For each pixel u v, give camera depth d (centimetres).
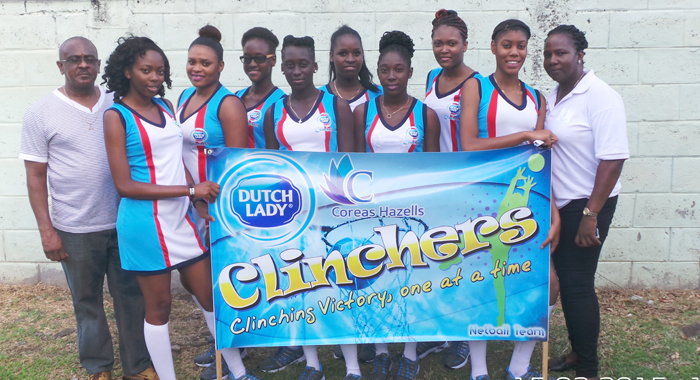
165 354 293
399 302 295
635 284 459
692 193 444
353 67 348
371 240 291
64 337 385
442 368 340
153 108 279
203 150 309
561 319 404
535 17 436
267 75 349
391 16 443
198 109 306
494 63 443
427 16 440
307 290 291
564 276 308
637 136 442
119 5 448
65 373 336
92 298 320
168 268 277
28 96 457
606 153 278
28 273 479
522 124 295
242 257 286
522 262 294
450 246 292
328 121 317
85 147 299
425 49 445
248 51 341
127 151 268
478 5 437
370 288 293
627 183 447
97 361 326
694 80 432
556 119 297
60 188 303
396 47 308
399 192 288
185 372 340
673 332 378
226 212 282
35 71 455
